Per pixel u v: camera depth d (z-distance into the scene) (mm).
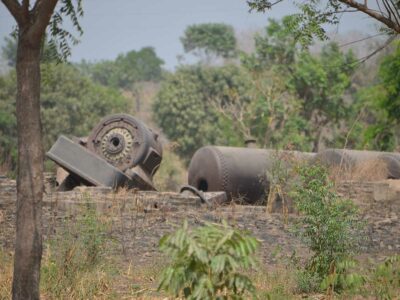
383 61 141375
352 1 39469
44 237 50656
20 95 30859
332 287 35844
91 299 36500
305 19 42062
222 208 75062
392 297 33719
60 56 36219
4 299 35062
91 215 49188
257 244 25609
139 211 67000
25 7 30719
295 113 189625
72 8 35500
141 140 84938
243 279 25641
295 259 42250
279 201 74375
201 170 95250
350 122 196250
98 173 81438
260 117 192000
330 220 40062
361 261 47562
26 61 30844
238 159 93688
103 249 45375
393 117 143250
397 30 39844
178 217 65562
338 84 197750
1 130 187750
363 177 96062
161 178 120000
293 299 36344
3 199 66875
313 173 43031
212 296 25594
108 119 86000
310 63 195500
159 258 47906
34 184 30609
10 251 48250
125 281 41062
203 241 25156
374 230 64875
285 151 78188
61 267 38969
